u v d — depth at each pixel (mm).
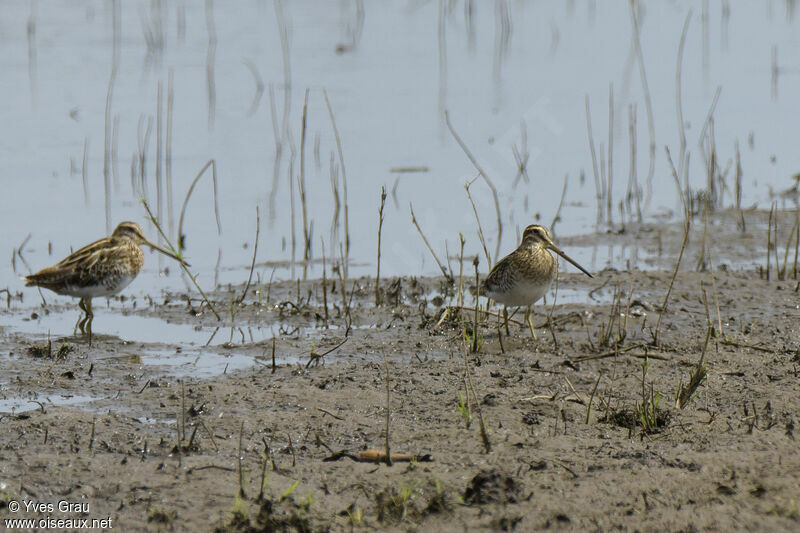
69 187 19547
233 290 15055
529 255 12445
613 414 9734
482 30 31156
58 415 9688
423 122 23250
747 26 31484
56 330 13188
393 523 7734
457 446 9031
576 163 21344
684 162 21141
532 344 12320
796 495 7992
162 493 8156
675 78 26422
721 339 12281
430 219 18391
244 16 31891
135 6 32250
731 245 17047
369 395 10383
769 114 23703
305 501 7984
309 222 18266
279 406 10133
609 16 32844
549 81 26219
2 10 31094
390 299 14359
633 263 16266
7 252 16484
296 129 22672
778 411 9758
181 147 21703
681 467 8508
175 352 12211
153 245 14266
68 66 26281
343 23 31484
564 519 7730
